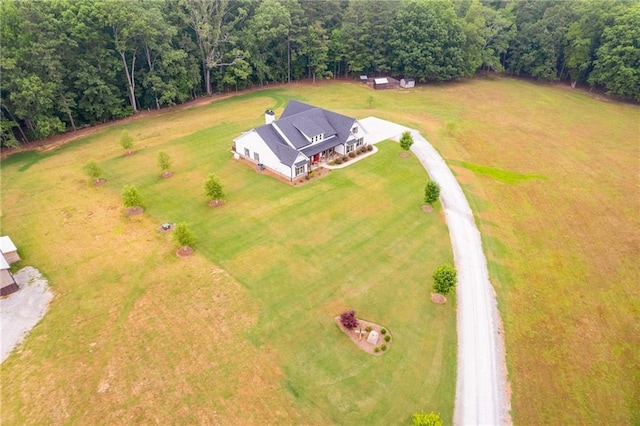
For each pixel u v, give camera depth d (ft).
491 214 136.98
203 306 96.99
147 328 91.04
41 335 89.40
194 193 144.56
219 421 72.54
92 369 81.82
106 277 105.81
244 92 267.80
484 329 93.30
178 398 76.43
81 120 206.59
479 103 252.21
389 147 183.01
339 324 92.79
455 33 277.03
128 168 161.38
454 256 116.47
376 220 131.23
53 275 106.42
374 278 106.93
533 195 149.28
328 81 296.51
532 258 117.19
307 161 155.33
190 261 111.65
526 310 99.09
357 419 73.41
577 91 278.67
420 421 67.26
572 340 91.40
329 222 129.49
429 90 278.67
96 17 188.14
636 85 244.01
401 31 278.46
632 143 193.67
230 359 84.07
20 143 181.27
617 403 78.18
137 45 209.46
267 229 125.59
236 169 161.48
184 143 185.16
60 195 142.51
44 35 172.76
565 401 78.23
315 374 81.35
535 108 243.19
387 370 82.69
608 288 106.73
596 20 260.83
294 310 96.22
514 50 303.68
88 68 191.83
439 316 96.32
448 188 151.33
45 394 76.95
